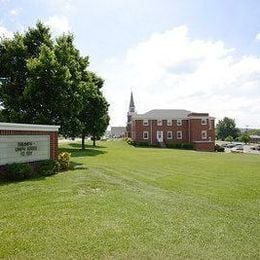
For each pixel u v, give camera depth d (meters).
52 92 28.02
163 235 9.00
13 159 18.23
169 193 15.53
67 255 7.49
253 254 7.97
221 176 22.72
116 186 16.50
